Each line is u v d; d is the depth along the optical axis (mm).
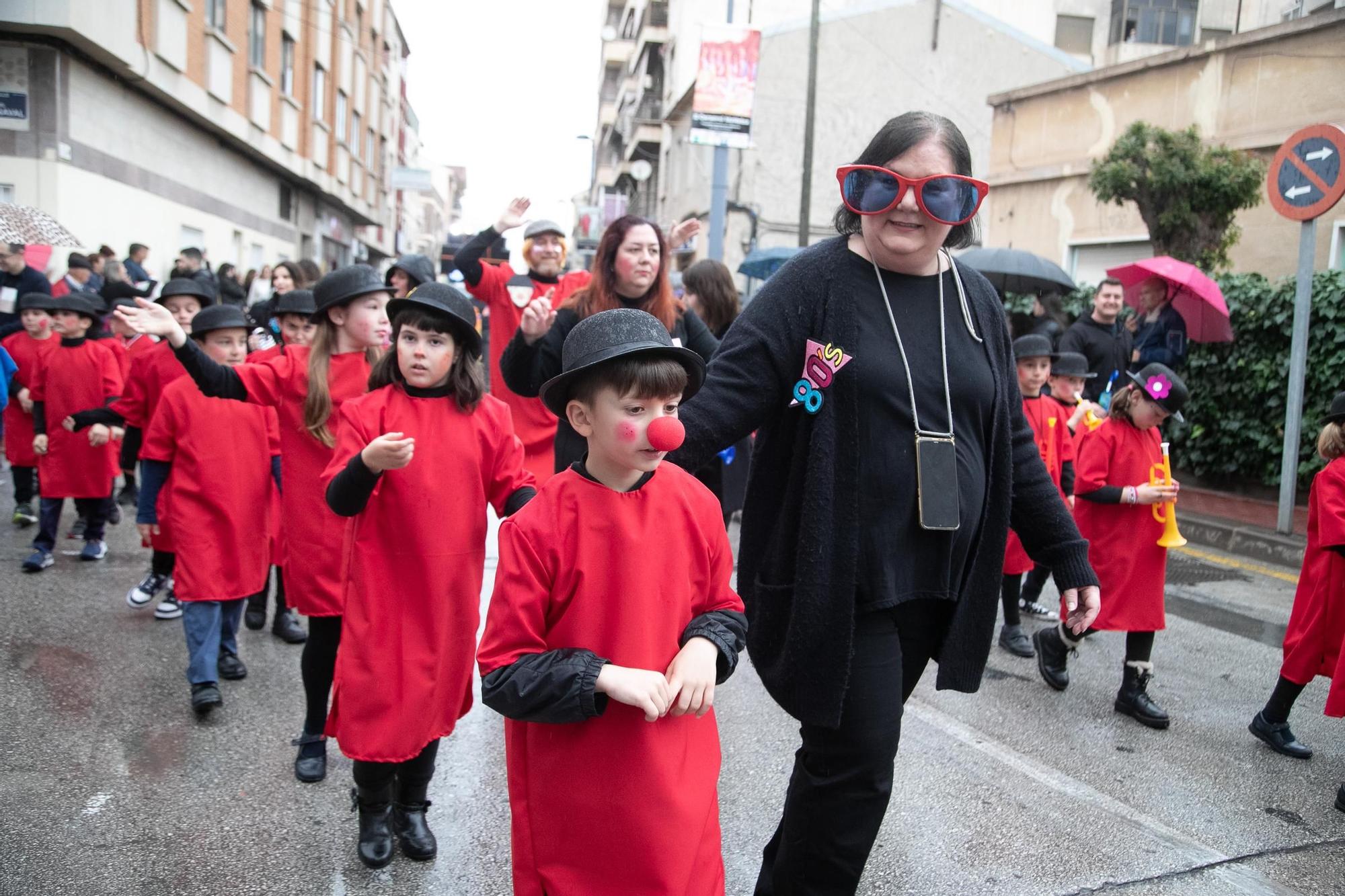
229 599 4301
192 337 4660
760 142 23234
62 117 12828
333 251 31516
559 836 1987
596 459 2031
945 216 2197
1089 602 2498
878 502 2252
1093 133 15227
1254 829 3502
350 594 2992
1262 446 9133
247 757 3811
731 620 2115
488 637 1962
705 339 4363
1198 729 4496
